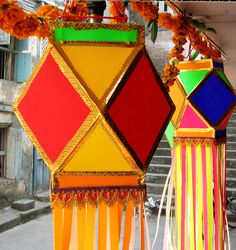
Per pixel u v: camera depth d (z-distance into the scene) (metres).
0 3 1.35
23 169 7.66
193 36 2.35
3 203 7.18
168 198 2.32
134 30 1.39
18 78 7.39
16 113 1.45
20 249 5.70
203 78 2.36
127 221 1.45
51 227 6.67
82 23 1.37
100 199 1.37
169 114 1.48
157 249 5.54
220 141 2.43
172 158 2.44
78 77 1.34
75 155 1.34
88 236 1.40
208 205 2.34
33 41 7.47
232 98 2.46
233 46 3.11
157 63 11.08
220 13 2.16
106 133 1.33
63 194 1.36
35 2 7.10
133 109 1.37
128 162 1.37
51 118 1.37
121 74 1.35
